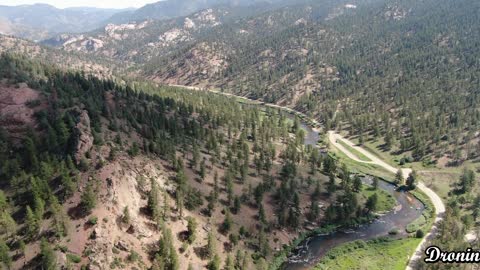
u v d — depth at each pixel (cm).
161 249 12794
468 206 18988
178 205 14862
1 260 11150
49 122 17950
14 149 16400
